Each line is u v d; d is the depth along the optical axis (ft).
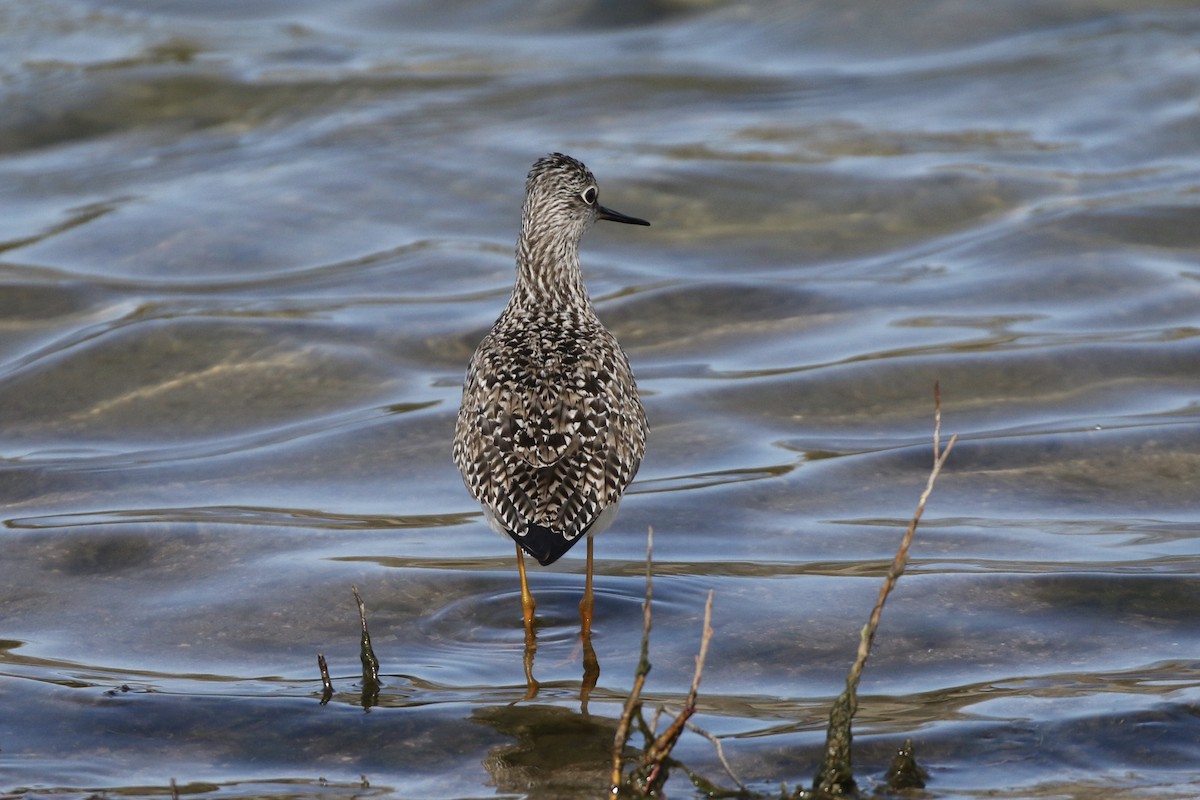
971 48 79.15
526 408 32.22
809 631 32.42
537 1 86.07
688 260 57.82
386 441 43.47
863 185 63.77
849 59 78.84
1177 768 26.58
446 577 35.50
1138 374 46.32
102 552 36.86
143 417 45.80
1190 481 39.63
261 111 72.84
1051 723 28.04
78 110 72.28
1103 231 57.52
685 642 32.24
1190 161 65.41
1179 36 78.18
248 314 52.01
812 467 41.14
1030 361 47.19
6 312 52.95
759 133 69.82
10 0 86.28
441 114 72.08
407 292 54.85
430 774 27.17
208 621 33.50
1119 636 31.58
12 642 32.63
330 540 37.50
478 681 30.89
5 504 39.96
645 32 83.41
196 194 63.72
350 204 62.90
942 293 53.42
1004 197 62.34
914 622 32.53
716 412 44.80
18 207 63.36
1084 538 36.60
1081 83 73.61
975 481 40.11
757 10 84.53
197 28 82.79
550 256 37.78
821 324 51.29
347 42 81.56
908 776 26.32
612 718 29.09
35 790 26.58
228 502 39.99
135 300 53.93
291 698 29.91
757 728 28.27
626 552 36.86
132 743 28.32
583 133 69.92
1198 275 53.36
